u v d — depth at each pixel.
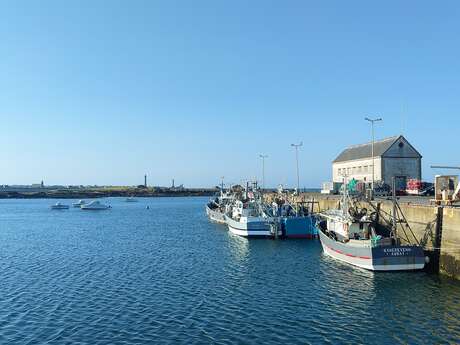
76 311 27.77
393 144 72.38
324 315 26.36
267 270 39.03
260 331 23.95
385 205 44.69
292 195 74.56
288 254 47.06
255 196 65.69
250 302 29.17
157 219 104.25
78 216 120.00
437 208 35.16
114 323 25.47
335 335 23.28
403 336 23.00
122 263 44.00
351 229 41.97
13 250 54.56
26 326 25.17
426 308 27.09
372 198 49.88
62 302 29.78
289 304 28.59
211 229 77.50
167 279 36.28
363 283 33.06
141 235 69.81
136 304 29.05
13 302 29.91
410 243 39.59
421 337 22.84
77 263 44.47
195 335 23.48
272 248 51.41
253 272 38.34
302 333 23.61
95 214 128.12
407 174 72.69
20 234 74.25
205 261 44.25
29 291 32.81
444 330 23.67
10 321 26.03
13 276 38.25
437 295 29.52
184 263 43.38
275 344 22.22
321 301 29.09
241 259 44.91
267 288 32.72
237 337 23.14
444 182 39.44
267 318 25.97
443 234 34.31
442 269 34.41
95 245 58.53
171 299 30.11
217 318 26.08
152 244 58.16
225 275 37.44
